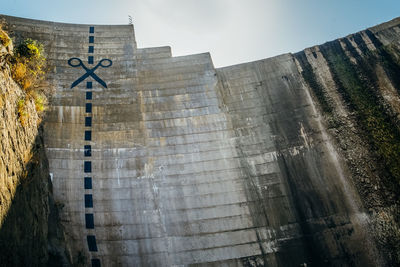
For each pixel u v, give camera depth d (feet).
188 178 74.59
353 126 77.20
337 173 72.79
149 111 83.56
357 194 70.03
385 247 64.03
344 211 68.74
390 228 65.41
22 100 53.06
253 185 73.67
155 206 70.95
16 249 41.39
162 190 73.00
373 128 75.87
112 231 66.23
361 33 89.92
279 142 78.18
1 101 44.70
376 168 71.67
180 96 86.33
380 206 67.87
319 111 80.64
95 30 97.04
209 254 66.59
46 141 72.49
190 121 82.43
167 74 90.33
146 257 65.05
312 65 87.71
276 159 76.23
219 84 88.17
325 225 67.92
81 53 91.30
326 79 84.79
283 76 87.25
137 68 91.04
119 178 72.74
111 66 90.53
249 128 80.84
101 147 75.92
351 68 85.05
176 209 71.00
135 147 77.56
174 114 83.46
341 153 74.79
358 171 72.18
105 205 68.74
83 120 78.95
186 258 66.13
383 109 77.41
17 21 90.79
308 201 70.74
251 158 76.89
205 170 75.61
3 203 39.88
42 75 82.94
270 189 73.00
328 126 78.38
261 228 69.05
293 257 65.82
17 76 55.83
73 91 83.20
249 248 67.10
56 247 56.13
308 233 67.67
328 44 90.27
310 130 78.54
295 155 76.13
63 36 93.09
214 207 71.36
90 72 88.02
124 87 86.89
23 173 48.52
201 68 91.15
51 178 67.62
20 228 43.86
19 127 50.55
